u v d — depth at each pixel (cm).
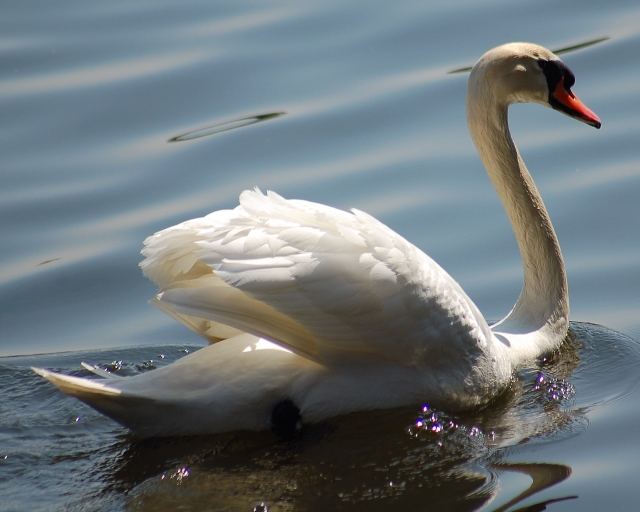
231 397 1216
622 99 1988
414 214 1772
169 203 1850
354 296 1208
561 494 1106
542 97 1480
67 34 2300
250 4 2377
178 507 1114
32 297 1672
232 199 1831
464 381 1282
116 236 1784
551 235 1477
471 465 1172
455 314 1267
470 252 1692
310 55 2184
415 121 1995
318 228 1220
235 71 2153
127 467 1190
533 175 1841
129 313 1634
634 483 1116
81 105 2092
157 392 1206
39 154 1989
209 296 1205
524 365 1411
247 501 1120
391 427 1249
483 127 1502
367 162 1902
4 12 2386
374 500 1113
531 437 1225
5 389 1398
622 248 1662
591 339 1472
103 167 1947
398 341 1238
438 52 2164
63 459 1214
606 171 1827
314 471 1173
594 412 1274
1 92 2133
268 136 1983
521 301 1494
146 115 2067
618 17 2217
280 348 1243
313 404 1234
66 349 1545
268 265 1183
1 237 1802
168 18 2344
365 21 2277
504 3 2298
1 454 1227
